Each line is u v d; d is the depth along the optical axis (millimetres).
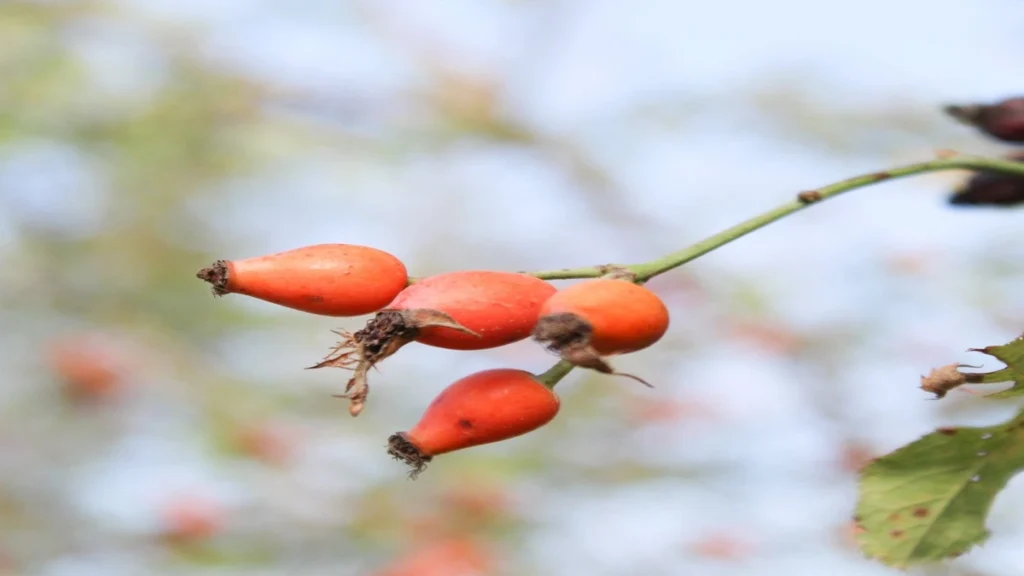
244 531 8750
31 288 9938
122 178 9969
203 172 10133
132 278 10094
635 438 8945
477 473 8945
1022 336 2562
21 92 9477
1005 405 6293
